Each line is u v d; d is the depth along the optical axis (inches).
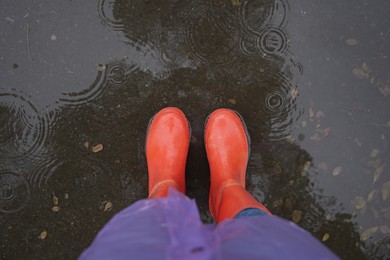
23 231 58.5
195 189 58.5
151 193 52.2
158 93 58.1
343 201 58.4
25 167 58.6
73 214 58.6
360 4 58.2
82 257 31.4
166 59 58.2
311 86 58.2
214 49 58.2
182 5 58.2
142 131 58.3
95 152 58.4
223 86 58.1
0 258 58.1
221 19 58.1
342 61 58.2
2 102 58.5
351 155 58.5
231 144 55.6
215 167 55.0
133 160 58.5
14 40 58.6
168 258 26.2
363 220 58.2
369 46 58.2
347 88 58.3
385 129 58.2
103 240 30.7
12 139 58.6
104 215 58.4
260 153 58.4
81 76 58.6
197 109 58.2
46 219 58.6
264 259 26.2
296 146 58.2
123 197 58.4
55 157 58.6
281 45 58.1
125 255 27.4
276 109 58.1
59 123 58.6
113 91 58.2
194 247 27.2
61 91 58.8
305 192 58.4
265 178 58.4
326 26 58.2
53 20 58.8
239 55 58.1
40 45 58.7
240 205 44.0
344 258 58.0
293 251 27.8
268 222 33.4
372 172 58.3
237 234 29.4
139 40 58.2
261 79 58.1
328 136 58.4
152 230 29.7
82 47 58.6
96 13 58.6
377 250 58.1
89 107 58.4
